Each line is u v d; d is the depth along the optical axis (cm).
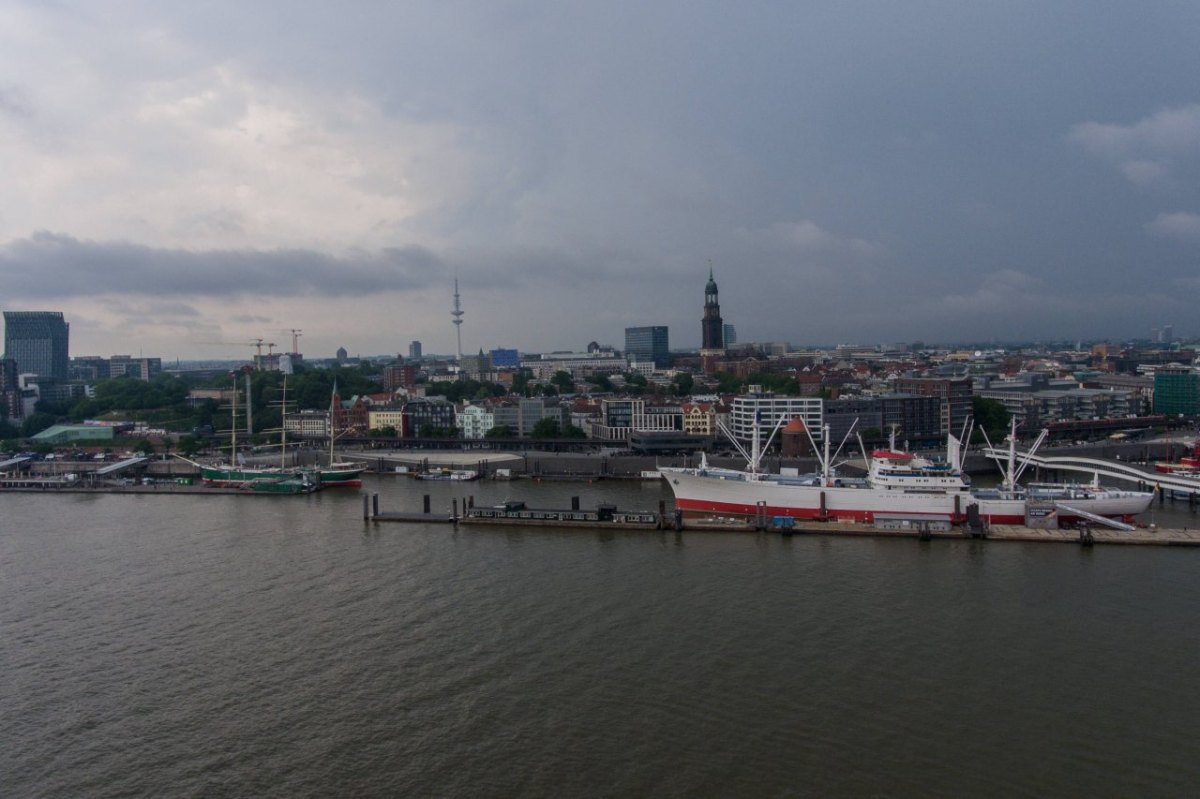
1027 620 12988
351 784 8719
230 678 11225
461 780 8744
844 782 8581
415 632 12725
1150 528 18825
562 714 10038
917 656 11606
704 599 14125
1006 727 9656
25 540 19412
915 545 17925
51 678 11325
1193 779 8625
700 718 9900
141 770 9094
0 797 8644
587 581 15262
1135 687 10644
